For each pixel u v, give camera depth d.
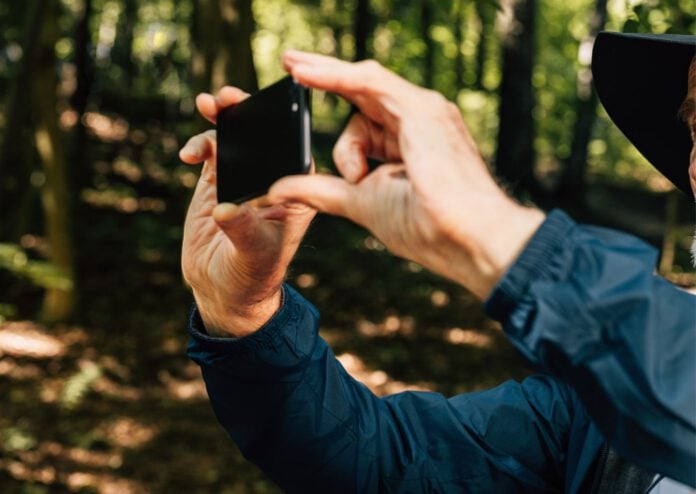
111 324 9.39
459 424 1.34
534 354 0.73
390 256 11.82
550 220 0.74
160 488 6.33
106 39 24.80
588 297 0.72
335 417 1.23
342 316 10.00
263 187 0.80
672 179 1.40
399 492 1.30
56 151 9.27
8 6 11.57
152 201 14.33
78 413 7.35
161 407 7.66
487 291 0.73
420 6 18.12
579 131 17.95
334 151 0.75
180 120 20.97
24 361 8.31
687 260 13.50
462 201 0.71
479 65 21.84
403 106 0.72
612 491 1.16
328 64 0.74
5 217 8.83
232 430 1.22
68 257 9.40
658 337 0.71
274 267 1.03
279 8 25.22
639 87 1.33
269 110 0.80
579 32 22.41
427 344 9.44
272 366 1.16
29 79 8.18
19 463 6.40
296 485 1.25
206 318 1.16
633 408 0.71
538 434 1.34
